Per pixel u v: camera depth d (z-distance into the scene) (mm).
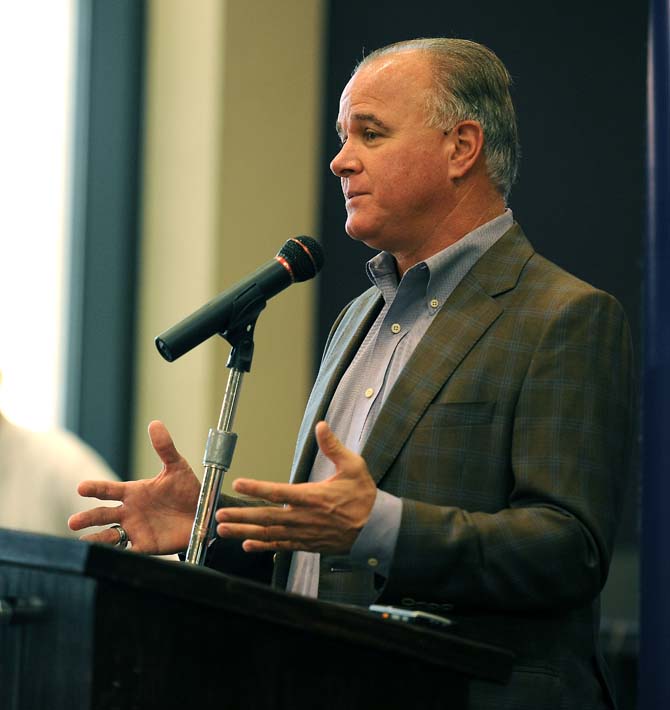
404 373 5453
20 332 12531
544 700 4984
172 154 12836
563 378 5219
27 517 8422
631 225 11977
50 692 3557
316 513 4574
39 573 3639
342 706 3959
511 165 6000
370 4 12688
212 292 12273
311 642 3928
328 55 12789
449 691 4172
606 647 10617
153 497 5516
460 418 5293
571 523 4918
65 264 12836
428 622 4352
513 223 5883
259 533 4543
